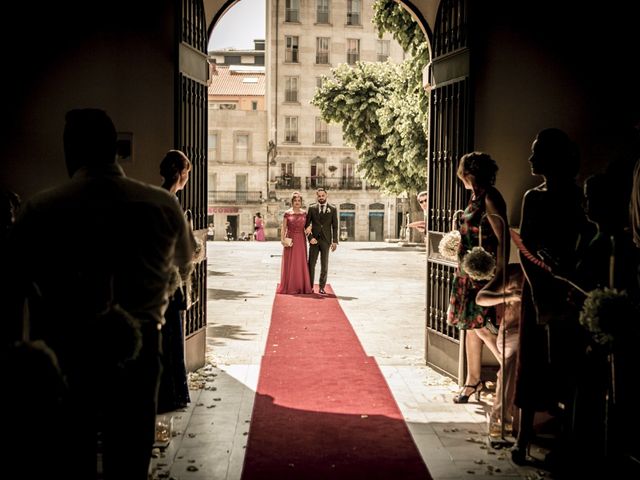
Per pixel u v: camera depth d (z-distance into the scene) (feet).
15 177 19.76
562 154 13.14
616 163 13.93
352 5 176.76
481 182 16.47
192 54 20.62
